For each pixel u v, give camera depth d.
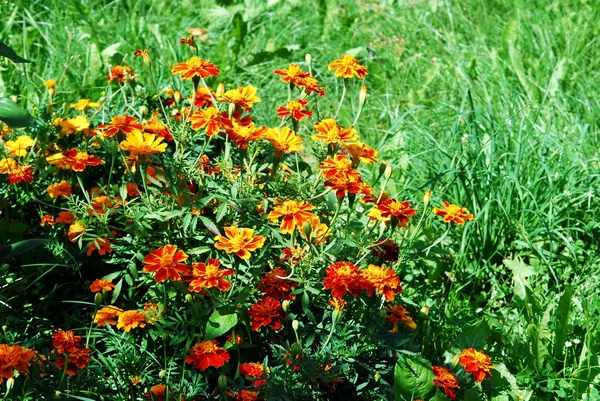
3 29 2.29
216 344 1.48
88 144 1.71
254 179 1.58
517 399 1.61
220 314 1.48
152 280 1.53
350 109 2.23
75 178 1.70
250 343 1.50
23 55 2.16
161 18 2.57
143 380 1.49
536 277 1.84
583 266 1.85
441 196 1.91
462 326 1.65
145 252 1.57
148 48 2.33
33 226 1.69
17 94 2.06
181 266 1.46
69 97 2.06
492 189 1.89
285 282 1.52
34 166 1.65
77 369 1.46
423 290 1.80
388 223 1.52
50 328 1.58
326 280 1.47
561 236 1.82
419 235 1.82
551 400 1.65
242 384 1.45
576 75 2.26
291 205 1.47
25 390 1.42
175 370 1.53
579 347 1.69
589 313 1.75
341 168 1.50
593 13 2.63
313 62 2.43
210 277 1.46
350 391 1.54
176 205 1.54
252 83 2.31
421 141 2.04
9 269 1.61
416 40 2.60
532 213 1.90
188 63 1.54
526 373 1.65
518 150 1.92
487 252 1.88
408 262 1.77
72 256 1.57
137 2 2.54
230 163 1.56
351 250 1.57
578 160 1.93
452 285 1.81
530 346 1.68
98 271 1.64
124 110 1.82
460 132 2.03
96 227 1.56
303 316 1.56
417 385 1.50
